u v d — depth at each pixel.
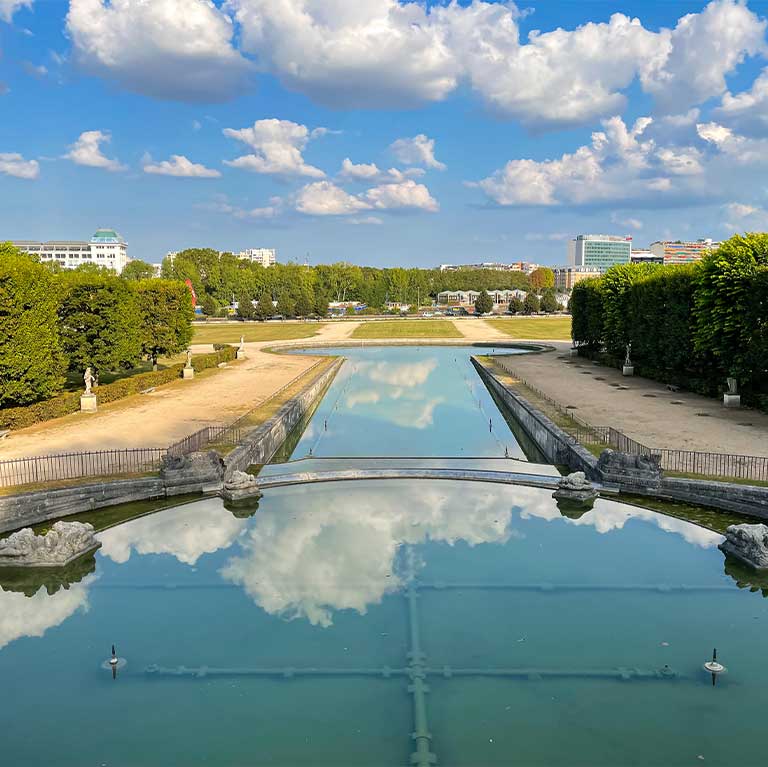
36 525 24.78
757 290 41.41
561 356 80.12
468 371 73.81
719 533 22.75
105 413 43.66
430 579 19.06
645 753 12.03
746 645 15.66
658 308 55.97
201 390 53.53
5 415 38.12
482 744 12.27
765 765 11.74
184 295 68.69
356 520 24.09
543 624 16.55
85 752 12.19
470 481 28.61
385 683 14.17
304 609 17.42
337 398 56.38
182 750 12.22
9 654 15.55
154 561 20.75
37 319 41.84
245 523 23.95
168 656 15.26
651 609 17.36
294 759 11.96
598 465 28.30
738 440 34.12
